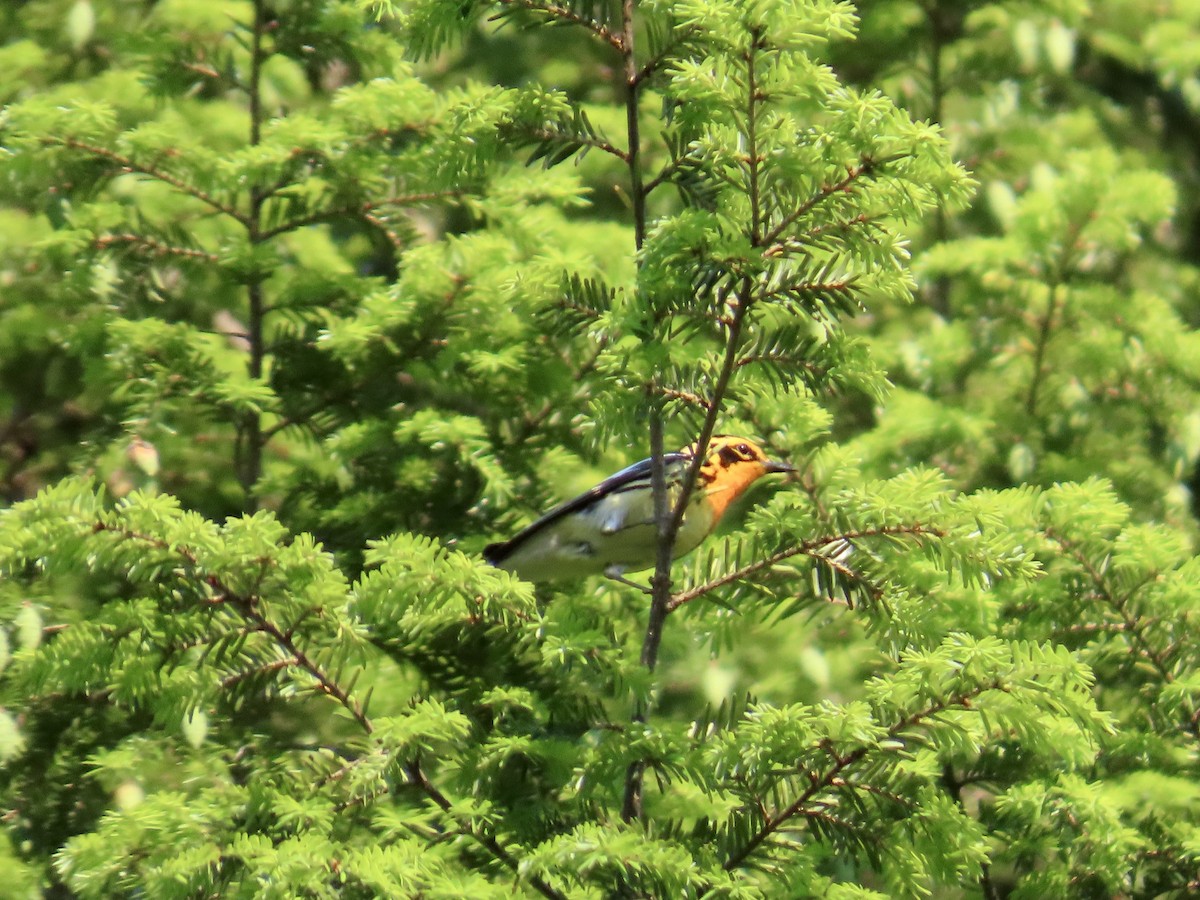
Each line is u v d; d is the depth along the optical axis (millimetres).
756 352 7211
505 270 10266
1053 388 13578
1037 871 8492
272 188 11289
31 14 14586
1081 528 9094
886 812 7266
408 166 10633
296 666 7645
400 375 11773
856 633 12164
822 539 7680
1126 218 12922
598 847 6652
